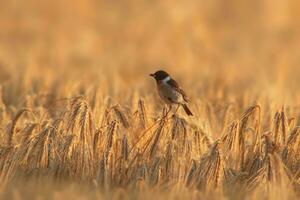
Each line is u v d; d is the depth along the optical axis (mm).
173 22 38156
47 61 30812
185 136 12789
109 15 45156
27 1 45625
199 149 13195
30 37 38781
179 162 12492
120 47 36375
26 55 31359
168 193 11688
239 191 12258
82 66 30062
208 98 19469
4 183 11898
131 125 13758
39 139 12930
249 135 14188
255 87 21281
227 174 12758
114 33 41156
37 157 12844
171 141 12633
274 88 20062
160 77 13867
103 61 31359
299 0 48594
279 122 13344
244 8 49812
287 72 27891
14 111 16094
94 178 12789
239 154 13328
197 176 12266
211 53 32688
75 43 35906
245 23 47562
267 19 47656
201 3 49406
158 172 12312
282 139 13305
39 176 12531
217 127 15266
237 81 25109
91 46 35375
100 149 13180
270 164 12180
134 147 13141
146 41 37719
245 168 13250
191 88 22453
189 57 30422
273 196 11688
